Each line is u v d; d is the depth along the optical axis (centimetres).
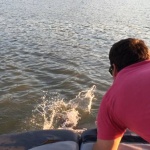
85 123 734
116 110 268
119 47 297
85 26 2017
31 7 2881
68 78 989
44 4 3209
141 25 2183
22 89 891
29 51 1286
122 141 381
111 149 290
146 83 262
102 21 2278
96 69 1097
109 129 282
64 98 853
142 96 258
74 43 1490
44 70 1053
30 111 780
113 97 271
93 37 1669
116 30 1930
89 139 387
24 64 1105
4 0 3275
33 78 977
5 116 750
